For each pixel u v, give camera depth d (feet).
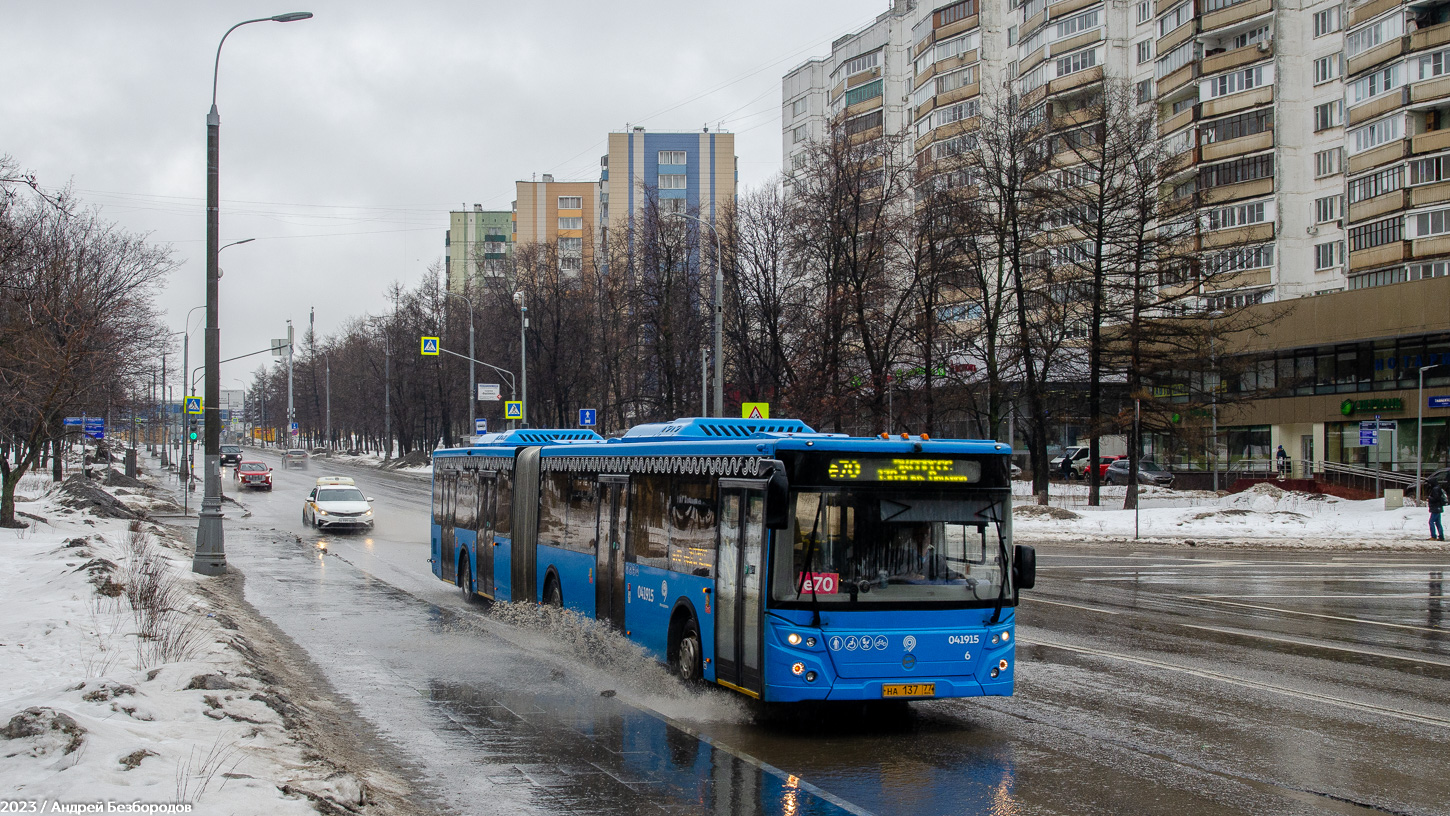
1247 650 45.29
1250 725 31.91
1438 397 142.00
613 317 177.78
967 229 127.95
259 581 71.26
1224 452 183.11
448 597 65.67
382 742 29.45
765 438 33.17
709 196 347.36
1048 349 130.72
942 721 32.73
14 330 88.38
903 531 32.14
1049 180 136.77
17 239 78.84
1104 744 29.78
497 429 229.66
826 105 305.32
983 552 32.81
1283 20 187.83
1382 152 167.53
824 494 31.60
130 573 53.62
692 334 155.53
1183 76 200.75
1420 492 136.67
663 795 24.76
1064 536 111.96
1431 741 29.89
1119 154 128.67
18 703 25.80
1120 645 46.57
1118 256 129.59
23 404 93.76
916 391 136.87
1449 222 157.89
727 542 34.14
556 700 35.37
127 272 123.65
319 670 40.40
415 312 263.08
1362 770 26.94
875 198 133.49
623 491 43.04
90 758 21.29
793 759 28.25
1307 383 166.71
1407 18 164.35
